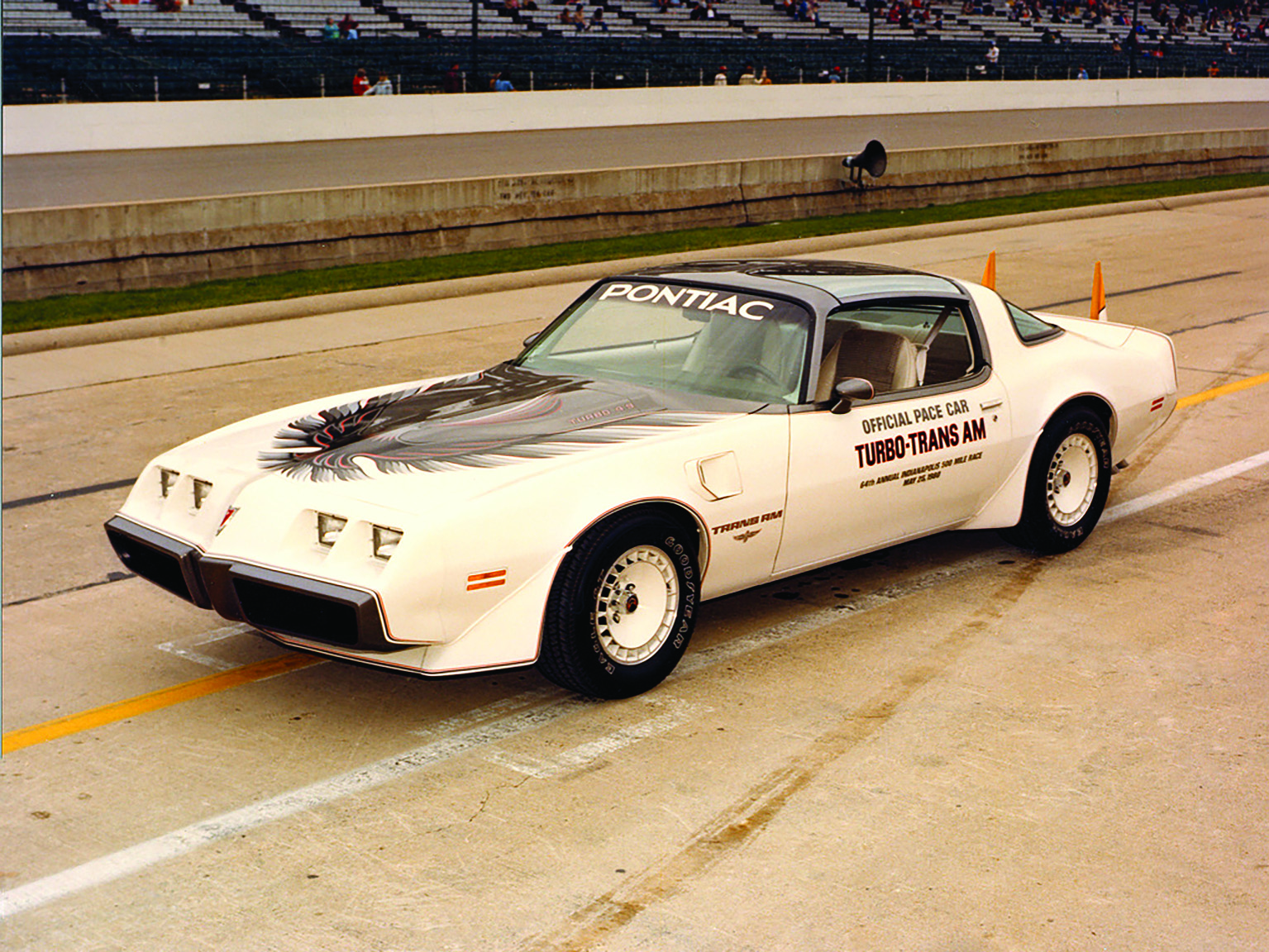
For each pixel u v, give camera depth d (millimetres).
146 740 4285
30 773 4047
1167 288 13703
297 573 4102
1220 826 3680
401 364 10492
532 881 3414
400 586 3938
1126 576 5816
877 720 4379
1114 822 3703
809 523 4945
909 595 5602
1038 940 3145
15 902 3336
